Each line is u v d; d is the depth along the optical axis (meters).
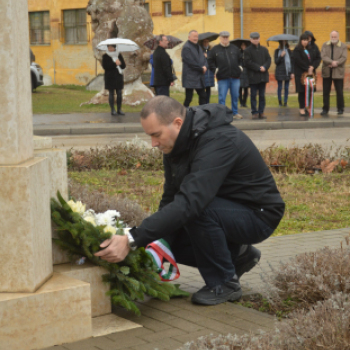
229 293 3.59
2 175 2.80
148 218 3.25
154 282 3.50
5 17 2.78
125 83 19.89
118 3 19.59
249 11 26.25
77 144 12.03
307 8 27.88
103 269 3.33
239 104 21.20
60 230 3.33
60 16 32.72
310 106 16.22
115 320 3.27
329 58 16.08
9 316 2.81
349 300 2.84
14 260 2.86
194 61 14.82
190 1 27.83
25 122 2.95
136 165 9.19
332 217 6.36
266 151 9.34
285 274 3.55
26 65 2.97
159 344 2.95
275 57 19.69
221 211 3.49
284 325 2.69
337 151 9.60
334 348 2.43
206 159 3.35
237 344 2.56
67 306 2.95
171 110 3.33
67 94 25.91
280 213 3.60
